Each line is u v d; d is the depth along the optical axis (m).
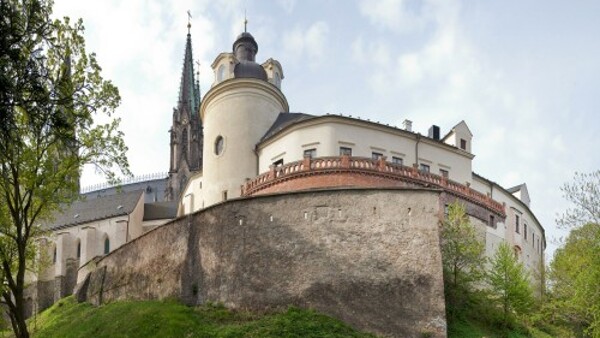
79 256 97.19
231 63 80.31
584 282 51.03
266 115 74.94
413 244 49.34
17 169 34.81
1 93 26.84
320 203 52.25
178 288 56.12
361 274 49.31
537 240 93.81
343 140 65.19
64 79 32.72
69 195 38.84
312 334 45.38
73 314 66.44
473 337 49.09
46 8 30.23
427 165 70.38
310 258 50.75
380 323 47.44
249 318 49.84
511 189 95.25
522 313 57.78
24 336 34.38
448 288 52.44
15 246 38.91
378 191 51.59
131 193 104.12
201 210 57.00
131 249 64.44
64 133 33.50
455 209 58.22
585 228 54.38
